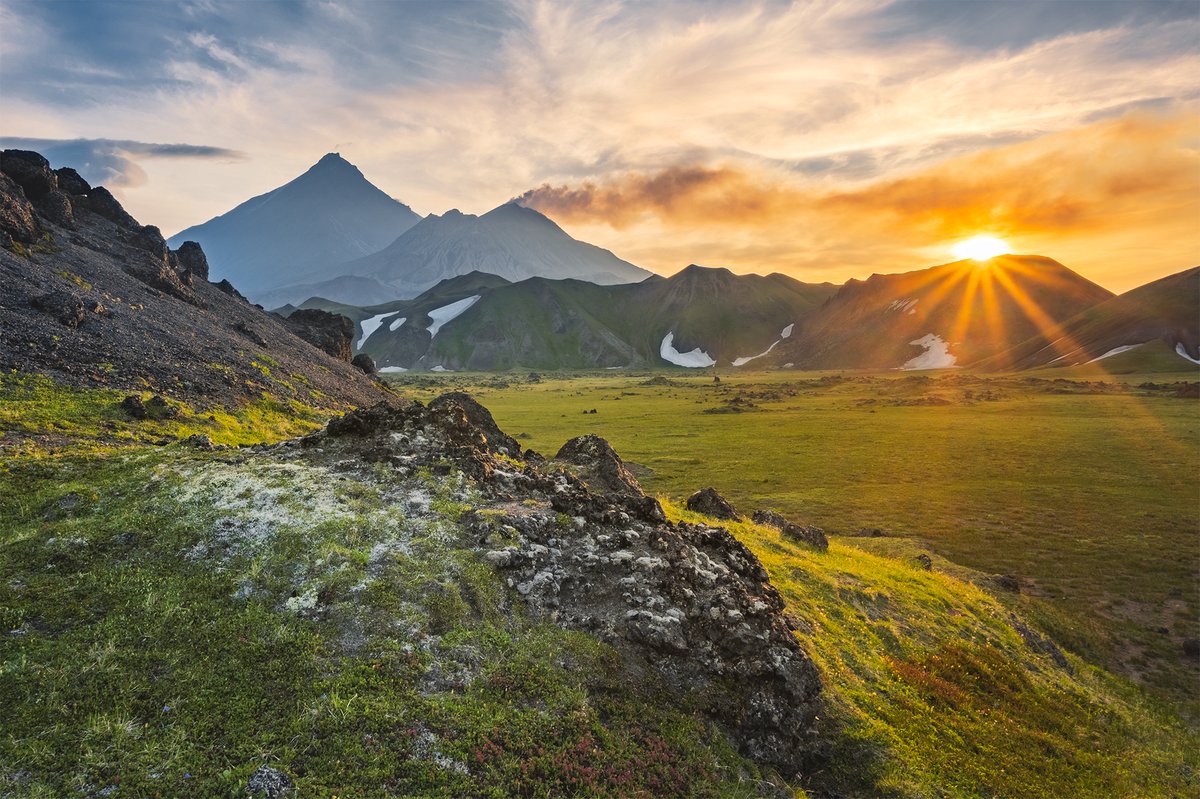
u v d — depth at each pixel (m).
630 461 85.31
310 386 68.19
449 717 13.02
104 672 12.42
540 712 13.95
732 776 14.48
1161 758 22.67
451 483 21.83
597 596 18.05
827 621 24.39
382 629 14.70
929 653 24.62
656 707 15.42
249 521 17.81
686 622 17.58
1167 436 96.62
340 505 19.23
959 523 55.19
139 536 16.91
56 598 14.28
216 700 12.30
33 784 9.95
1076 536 51.00
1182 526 52.59
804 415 141.62
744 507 61.50
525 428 123.69
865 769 16.47
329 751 11.66
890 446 95.38
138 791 10.27
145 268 77.94
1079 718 23.83
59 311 50.12
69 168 94.31
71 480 19.98
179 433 38.88
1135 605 38.41
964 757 18.12
